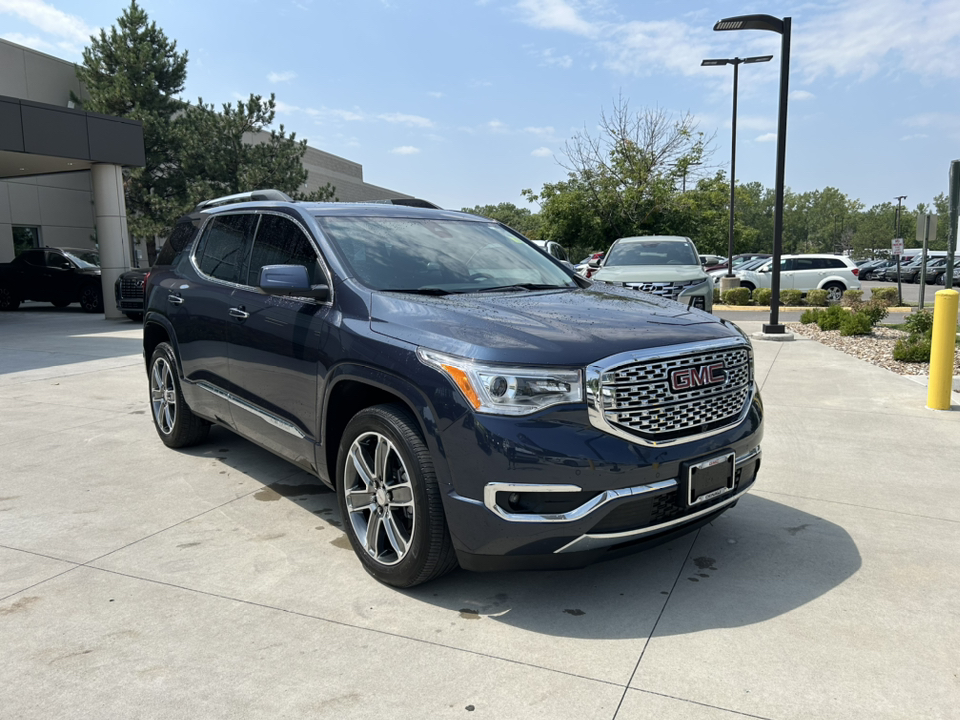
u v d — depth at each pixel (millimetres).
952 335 6645
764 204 113062
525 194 32062
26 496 4523
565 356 2850
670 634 2898
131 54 26219
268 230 4422
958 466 5070
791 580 3361
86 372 9070
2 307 19828
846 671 2633
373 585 3328
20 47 24984
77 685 2562
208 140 27312
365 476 3361
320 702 2467
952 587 3281
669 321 3322
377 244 3988
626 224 30469
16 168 17406
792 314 18562
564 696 2496
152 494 4555
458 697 2494
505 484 2783
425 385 2975
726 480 3148
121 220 16859
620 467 2805
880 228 111062
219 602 3162
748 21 11766
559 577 3410
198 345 4840
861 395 7484
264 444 4293
